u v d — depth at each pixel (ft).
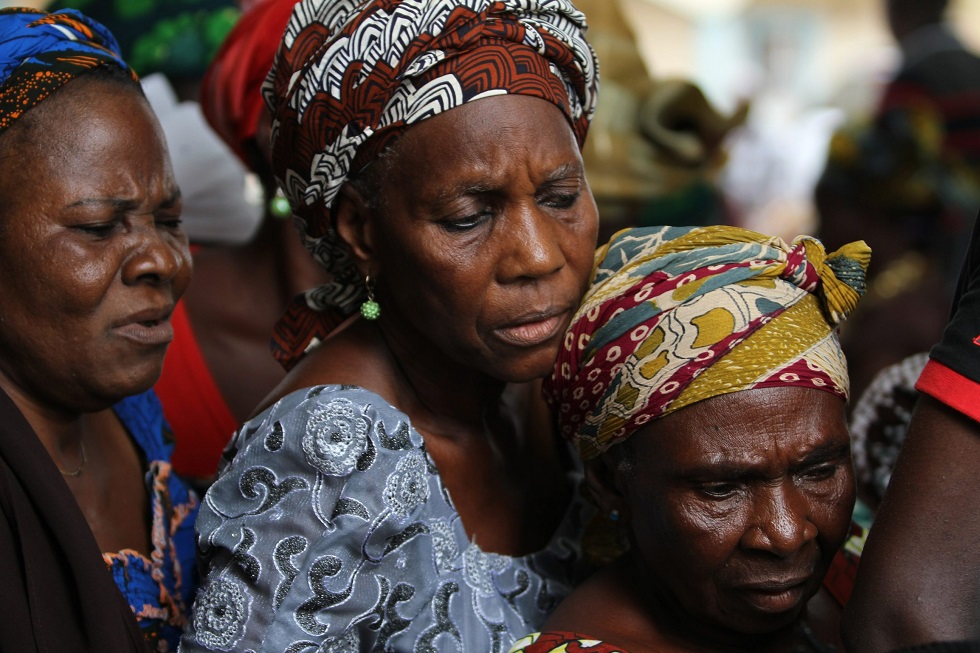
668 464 5.05
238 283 7.95
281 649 4.93
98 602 4.71
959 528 4.22
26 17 4.97
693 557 5.07
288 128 5.29
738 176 19.84
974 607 4.14
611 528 5.93
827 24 29.04
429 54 4.82
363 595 5.11
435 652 5.23
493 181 4.84
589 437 5.40
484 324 5.04
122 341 4.96
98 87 4.94
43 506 4.70
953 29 13.88
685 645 5.40
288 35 5.33
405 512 5.15
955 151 11.93
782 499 4.97
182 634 5.42
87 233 4.85
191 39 9.40
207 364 7.76
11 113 4.73
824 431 4.98
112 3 9.60
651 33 27.86
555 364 5.40
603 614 5.46
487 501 5.82
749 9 29.04
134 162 4.96
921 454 4.34
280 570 4.97
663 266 5.20
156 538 5.68
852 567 5.81
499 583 5.62
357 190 5.20
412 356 5.57
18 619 4.58
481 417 5.83
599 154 9.68
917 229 10.73
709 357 4.94
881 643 4.27
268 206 7.99
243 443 5.33
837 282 5.21
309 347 5.94
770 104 26.45
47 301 4.81
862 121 11.00
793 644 5.56
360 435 5.06
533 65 4.96
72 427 5.33
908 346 10.55
